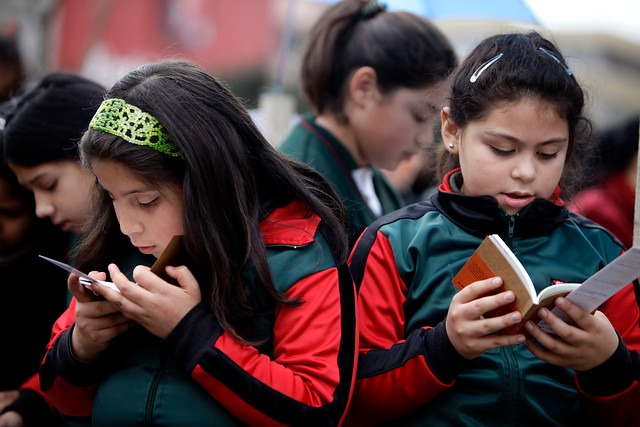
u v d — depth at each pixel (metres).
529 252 3.66
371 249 3.74
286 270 3.50
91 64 10.88
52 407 4.80
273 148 3.79
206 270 3.42
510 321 2.93
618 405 3.32
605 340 3.09
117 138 3.34
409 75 5.36
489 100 3.47
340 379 3.33
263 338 3.49
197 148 3.39
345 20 5.60
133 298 3.25
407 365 3.38
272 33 11.84
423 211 3.85
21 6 11.31
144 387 3.42
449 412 3.49
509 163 3.48
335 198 3.98
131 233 3.45
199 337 3.26
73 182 4.64
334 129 5.62
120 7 11.09
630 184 6.61
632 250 2.65
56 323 4.06
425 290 3.62
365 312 3.64
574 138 3.78
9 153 4.62
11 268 5.06
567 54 4.46
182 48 11.30
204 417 3.34
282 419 3.22
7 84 7.85
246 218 3.45
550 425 3.45
